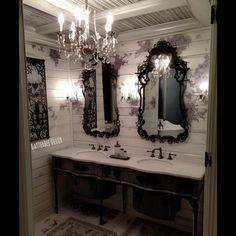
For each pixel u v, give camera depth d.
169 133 2.56
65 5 1.84
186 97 2.43
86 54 1.82
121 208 3.03
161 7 1.87
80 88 3.28
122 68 2.84
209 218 1.14
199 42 2.32
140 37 2.64
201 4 1.71
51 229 2.63
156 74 2.58
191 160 2.45
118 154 2.64
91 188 2.77
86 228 2.64
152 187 2.21
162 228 2.62
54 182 2.98
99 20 2.15
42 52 2.90
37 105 2.84
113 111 2.96
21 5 0.95
